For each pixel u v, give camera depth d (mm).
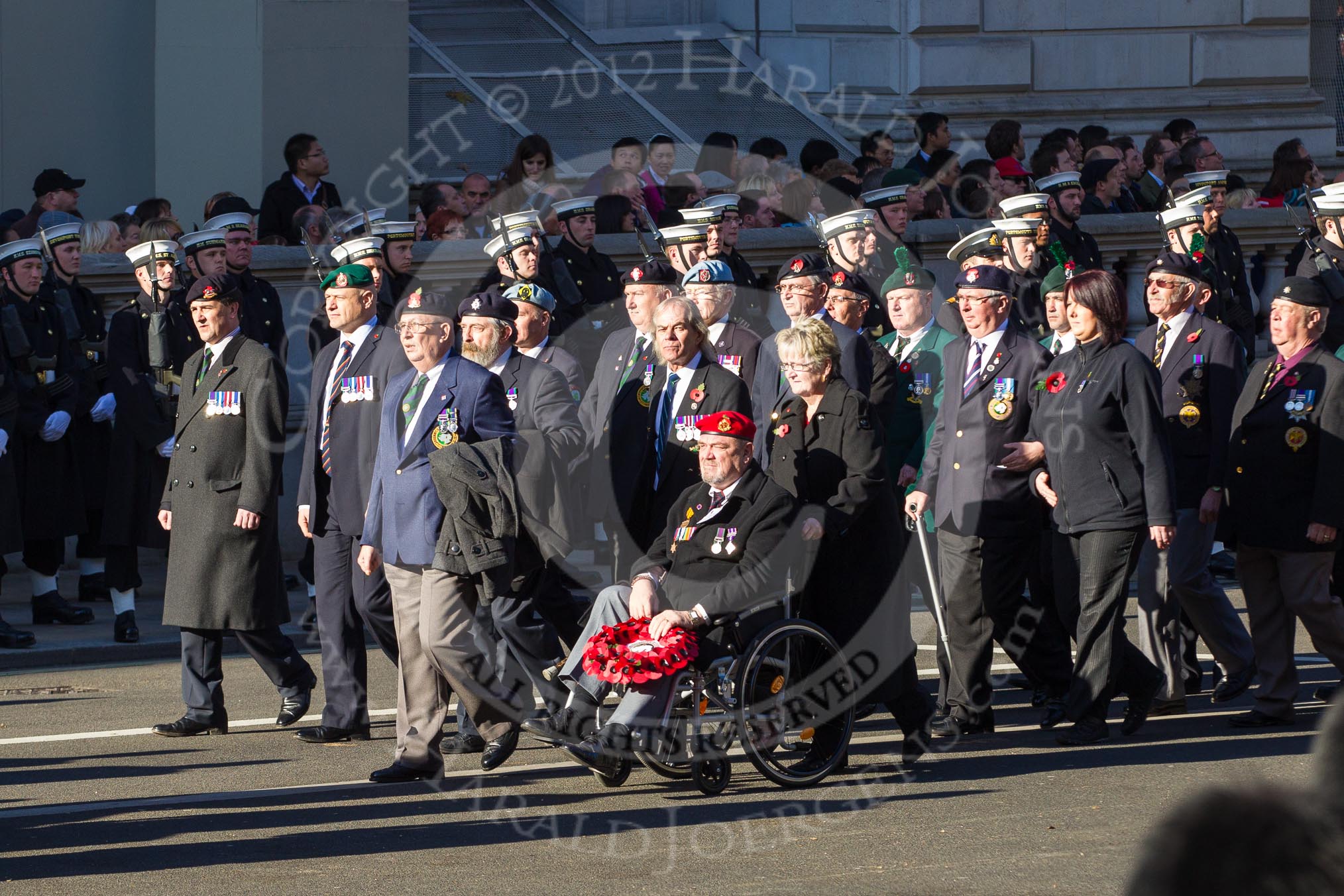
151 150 39812
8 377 24438
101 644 24000
